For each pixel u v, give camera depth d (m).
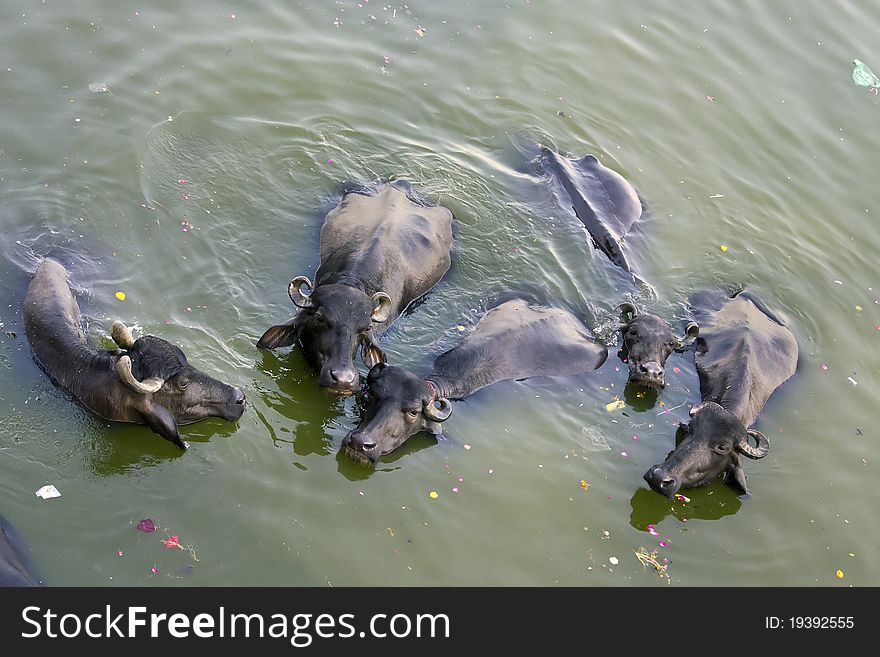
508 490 12.38
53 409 11.90
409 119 18.12
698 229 17.47
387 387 12.57
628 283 15.87
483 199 16.88
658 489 12.55
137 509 11.07
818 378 15.14
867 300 16.81
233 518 11.21
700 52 21.19
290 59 18.50
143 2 18.81
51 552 10.42
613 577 11.57
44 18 17.81
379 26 19.84
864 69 21.38
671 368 14.79
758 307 15.97
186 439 12.03
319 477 11.96
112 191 14.92
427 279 15.04
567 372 14.30
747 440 12.97
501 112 18.77
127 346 11.96
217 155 16.19
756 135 19.59
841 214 18.38
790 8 22.72
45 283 12.93
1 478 11.04
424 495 12.05
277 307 13.98
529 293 15.35
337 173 16.58
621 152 18.67
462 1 21.03
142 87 16.98
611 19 21.55
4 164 14.95
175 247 14.38
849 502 13.24
